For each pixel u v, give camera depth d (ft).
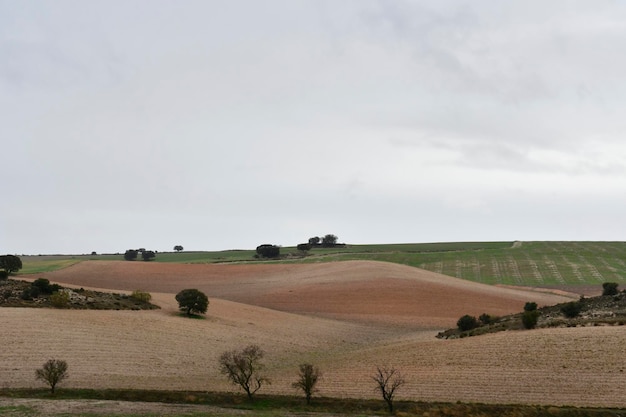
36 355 179.52
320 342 251.19
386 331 287.89
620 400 131.03
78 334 209.15
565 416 122.01
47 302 263.90
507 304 356.59
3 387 147.84
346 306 353.72
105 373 168.25
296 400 141.90
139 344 206.69
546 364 161.38
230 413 127.54
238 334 247.70
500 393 141.69
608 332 186.91
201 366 187.52
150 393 145.07
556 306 268.21
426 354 191.62
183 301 280.10
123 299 298.76
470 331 240.73
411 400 139.54
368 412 131.13
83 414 122.62
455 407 130.52
